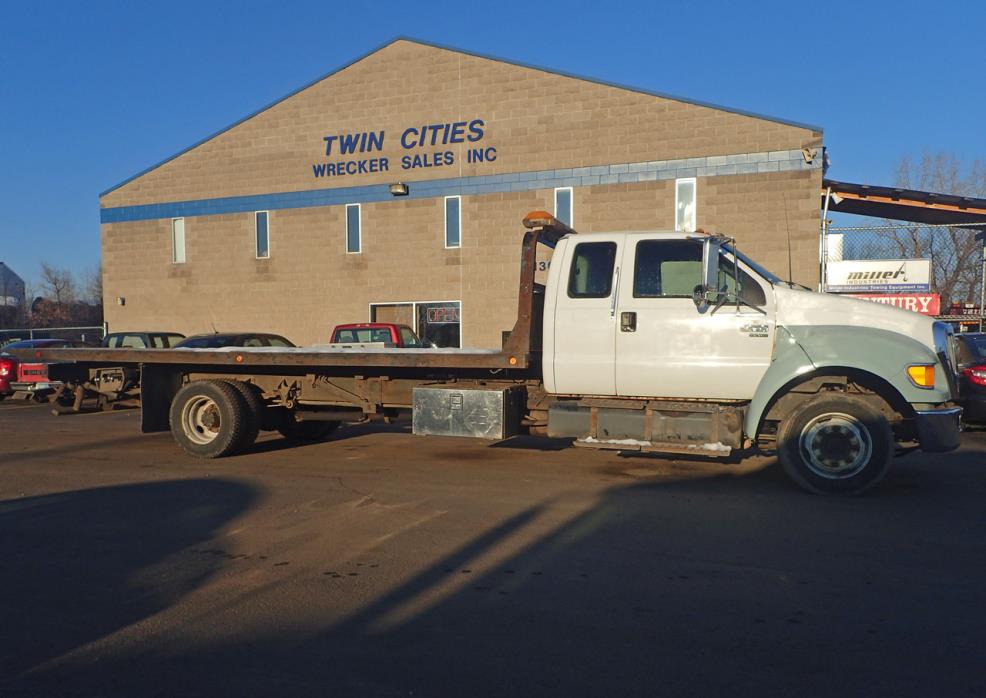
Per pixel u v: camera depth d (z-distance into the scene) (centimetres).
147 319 2566
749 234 1828
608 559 512
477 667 357
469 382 819
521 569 493
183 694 335
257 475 802
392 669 355
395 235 2212
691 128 1872
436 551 532
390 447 988
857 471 668
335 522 611
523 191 2056
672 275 715
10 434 1157
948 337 674
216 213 2441
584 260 740
